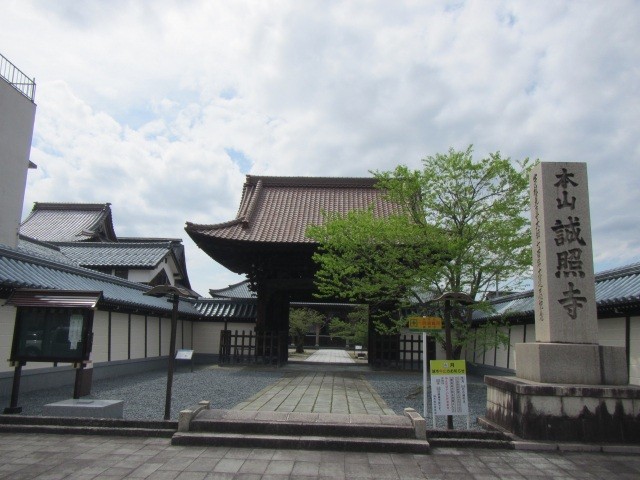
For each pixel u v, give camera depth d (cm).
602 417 773
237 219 2286
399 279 1425
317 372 2077
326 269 1739
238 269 2648
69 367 1491
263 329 2284
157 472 624
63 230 3281
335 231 1444
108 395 1313
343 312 4456
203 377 1808
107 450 720
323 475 627
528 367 866
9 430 813
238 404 1181
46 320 977
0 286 1159
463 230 1388
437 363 861
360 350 4500
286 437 762
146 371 2033
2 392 1211
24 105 1727
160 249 2873
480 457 718
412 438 778
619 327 1137
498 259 1364
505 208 1330
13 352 966
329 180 2780
